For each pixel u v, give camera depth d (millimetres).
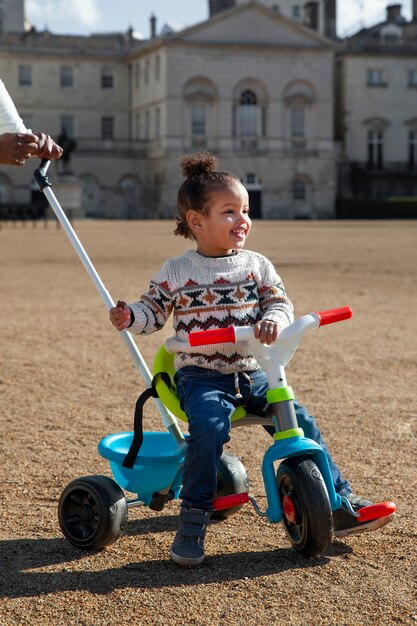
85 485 3656
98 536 3600
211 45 67188
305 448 3395
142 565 3508
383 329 9516
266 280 3740
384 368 7402
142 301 3697
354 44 74562
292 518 3477
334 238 30000
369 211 67438
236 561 3529
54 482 4516
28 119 73250
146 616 3062
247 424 3639
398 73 74188
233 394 3576
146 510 4191
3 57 72062
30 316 10719
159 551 3656
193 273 3680
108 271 17094
